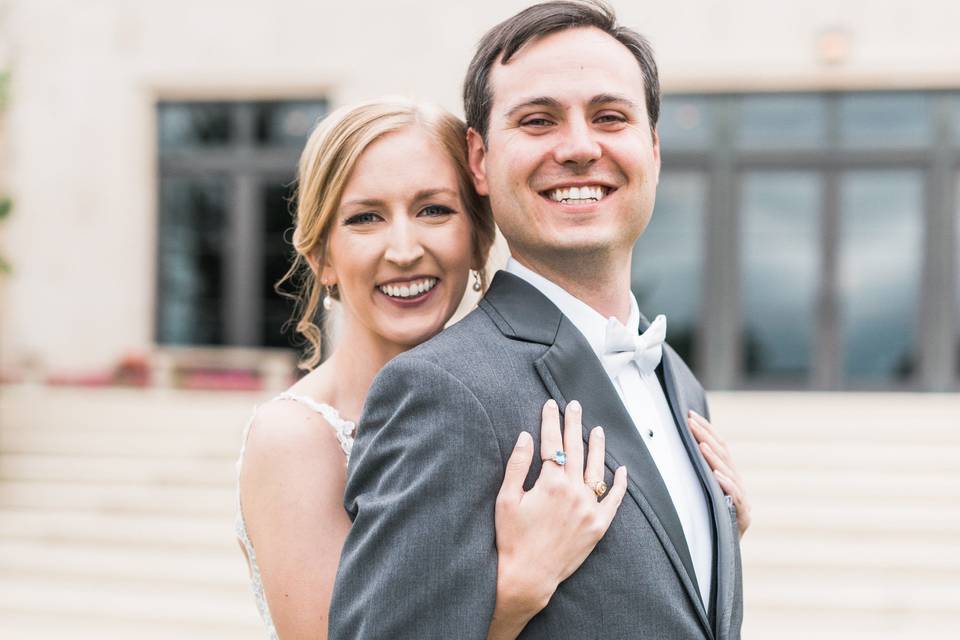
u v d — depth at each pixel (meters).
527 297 1.93
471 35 12.79
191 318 13.77
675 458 2.07
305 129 13.56
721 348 12.59
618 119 1.90
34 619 6.67
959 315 12.30
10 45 13.52
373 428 1.80
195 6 13.34
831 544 7.14
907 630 6.21
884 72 12.04
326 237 2.23
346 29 13.05
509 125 1.90
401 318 2.15
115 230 13.48
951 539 7.21
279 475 2.05
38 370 12.23
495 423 1.74
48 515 8.13
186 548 7.63
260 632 6.44
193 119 13.73
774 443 8.77
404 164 2.11
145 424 9.86
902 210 12.41
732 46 12.27
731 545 1.96
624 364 1.96
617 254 1.94
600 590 1.71
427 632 1.60
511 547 1.67
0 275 13.31
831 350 12.48
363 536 1.70
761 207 12.62
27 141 13.53
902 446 8.66
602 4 1.96
